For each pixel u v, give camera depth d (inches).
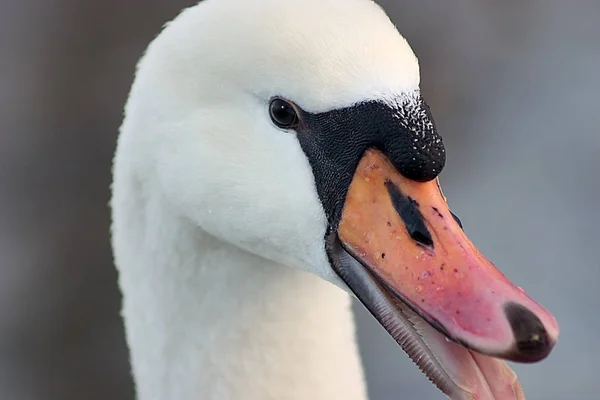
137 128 83.4
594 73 144.7
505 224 121.3
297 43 81.7
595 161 130.4
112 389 113.8
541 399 102.9
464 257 81.3
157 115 83.0
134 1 153.5
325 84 81.7
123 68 147.3
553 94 141.7
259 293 84.0
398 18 152.2
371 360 106.5
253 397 84.4
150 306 84.4
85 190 134.5
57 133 141.1
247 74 82.2
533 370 105.0
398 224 81.7
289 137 82.2
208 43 82.4
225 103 82.5
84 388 113.9
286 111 82.1
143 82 83.3
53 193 134.2
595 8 154.3
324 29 81.7
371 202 81.8
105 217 131.1
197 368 84.4
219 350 84.3
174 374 84.6
